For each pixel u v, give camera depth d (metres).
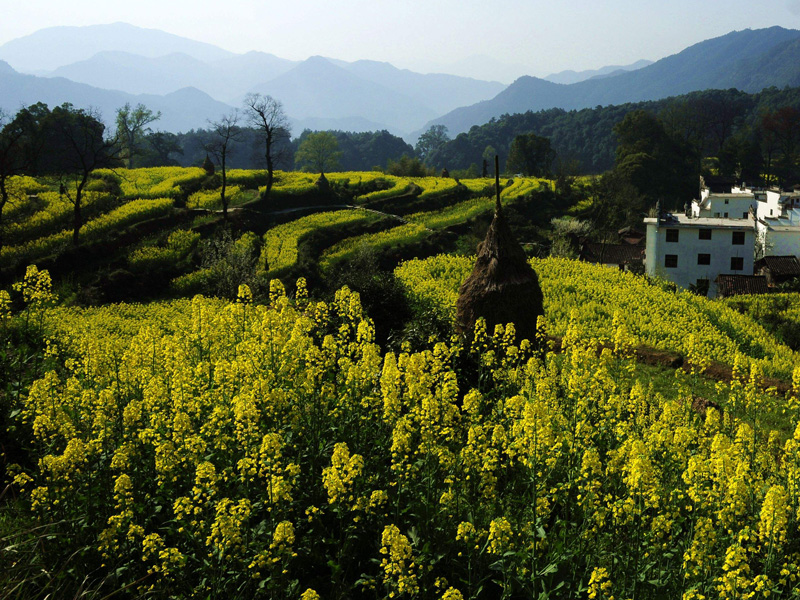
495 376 14.48
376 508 9.17
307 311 17.73
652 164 140.25
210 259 52.66
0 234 53.41
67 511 9.03
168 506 9.27
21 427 12.33
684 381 22.22
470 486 9.90
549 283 41.12
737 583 7.08
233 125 92.00
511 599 8.34
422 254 73.94
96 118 102.50
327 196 90.75
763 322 42.69
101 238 56.31
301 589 8.27
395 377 10.91
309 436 10.79
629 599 7.93
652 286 44.72
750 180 168.62
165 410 10.95
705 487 9.16
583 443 10.80
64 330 26.05
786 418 18.22
